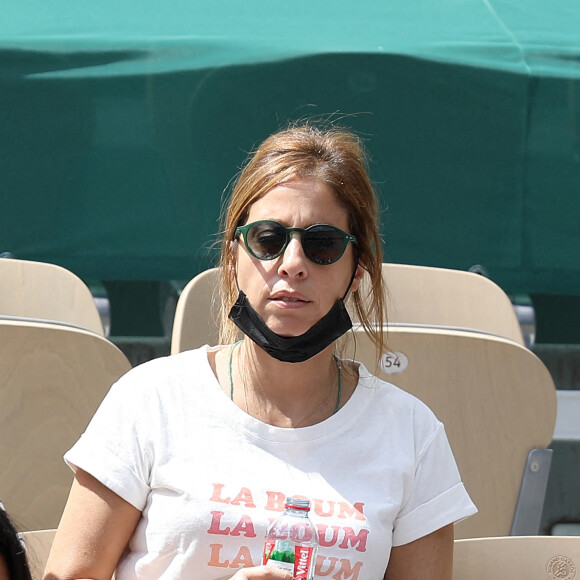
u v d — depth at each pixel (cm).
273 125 1485
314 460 859
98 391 1100
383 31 1536
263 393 886
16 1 1555
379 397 905
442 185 1531
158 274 1505
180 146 1482
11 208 1470
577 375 1689
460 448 1188
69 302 1347
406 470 877
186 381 880
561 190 1547
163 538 825
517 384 1190
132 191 1485
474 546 902
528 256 1560
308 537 783
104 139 1471
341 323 859
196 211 1495
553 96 1516
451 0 1658
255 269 852
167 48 1459
